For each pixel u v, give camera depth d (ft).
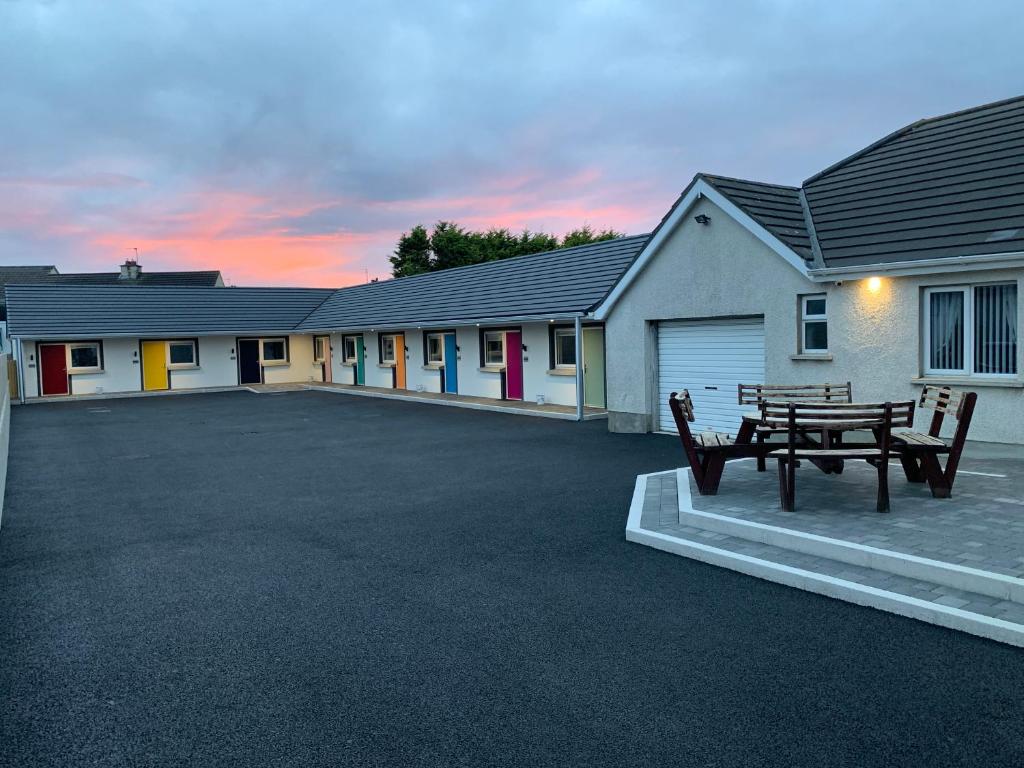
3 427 40.09
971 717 12.94
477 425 58.95
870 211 40.16
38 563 23.82
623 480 35.06
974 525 21.88
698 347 48.24
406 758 12.17
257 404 83.66
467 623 17.84
